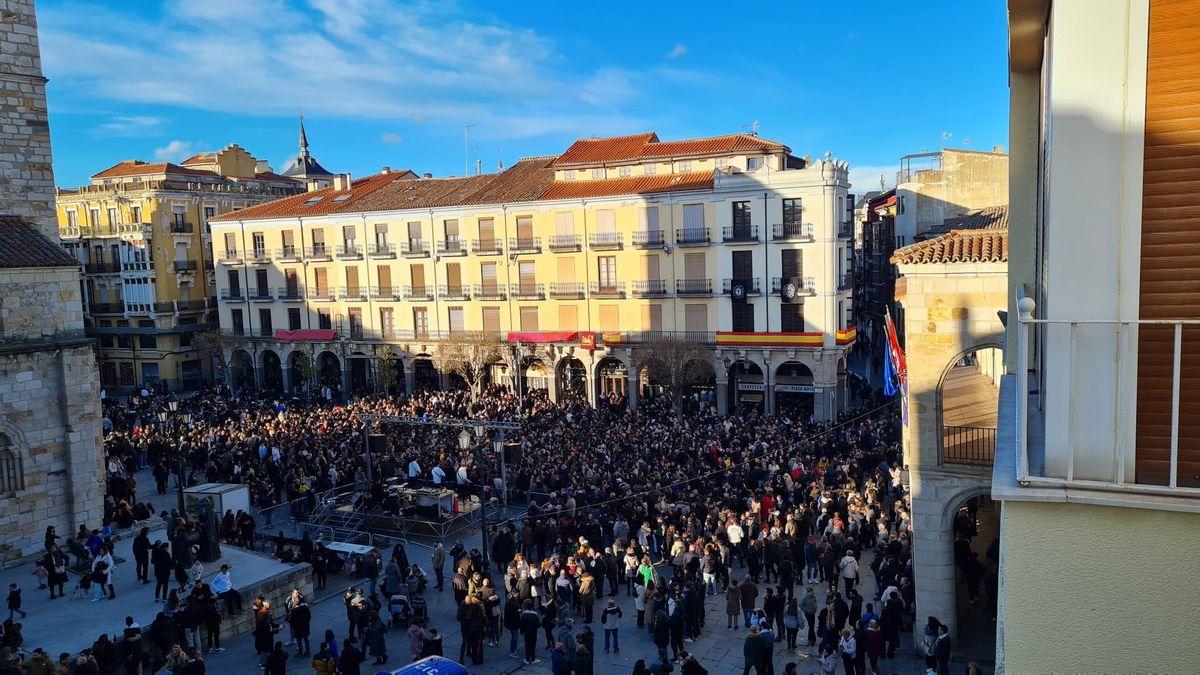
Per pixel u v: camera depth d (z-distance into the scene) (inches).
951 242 783.7
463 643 819.4
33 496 1064.2
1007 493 213.2
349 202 2691.9
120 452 1691.7
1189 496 200.8
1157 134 211.2
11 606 844.0
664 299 2151.8
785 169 2085.4
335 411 1996.8
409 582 932.0
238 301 2802.7
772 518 987.9
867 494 1090.1
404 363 2541.8
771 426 1626.5
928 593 791.7
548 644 847.1
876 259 3080.7
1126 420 215.8
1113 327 215.6
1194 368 210.1
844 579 898.7
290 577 971.9
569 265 2277.3
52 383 1085.8
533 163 2682.1
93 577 909.2
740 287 2021.4
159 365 2869.1
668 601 810.2
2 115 1107.9
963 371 1518.2
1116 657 207.3
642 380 2198.6
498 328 2389.3
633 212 2175.2
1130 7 210.7
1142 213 213.5
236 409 2140.7
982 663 752.3
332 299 2625.5
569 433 1579.7
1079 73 216.2
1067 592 210.8
